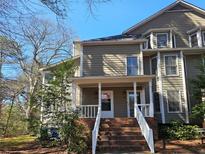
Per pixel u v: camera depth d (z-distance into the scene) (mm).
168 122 22750
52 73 17734
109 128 17828
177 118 22828
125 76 20562
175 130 20500
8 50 13117
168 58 24375
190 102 23500
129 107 23094
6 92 21453
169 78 23797
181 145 16938
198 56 24891
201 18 27219
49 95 16078
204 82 19359
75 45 26609
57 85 16219
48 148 16859
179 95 23359
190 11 27422
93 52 24156
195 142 17953
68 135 15258
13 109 35125
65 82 16625
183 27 26953
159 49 24203
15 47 13102
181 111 22953
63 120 15695
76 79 20703
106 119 19031
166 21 27266
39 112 16844
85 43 24156
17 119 34656
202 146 16453
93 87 23469
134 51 24094
